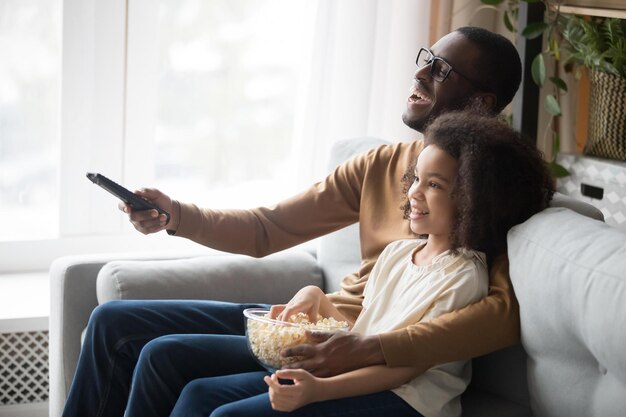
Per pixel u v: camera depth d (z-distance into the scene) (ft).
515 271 4.87
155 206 5.72
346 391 4.65
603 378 4.42
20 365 8.05
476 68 6.08
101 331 5.70
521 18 7.84
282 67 9.12
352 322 5.78
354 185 6.25
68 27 8.43
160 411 5.32
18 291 8.27
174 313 5.86
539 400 4.83
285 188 9.34
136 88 8.74
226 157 9.16
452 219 5.13
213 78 8.98
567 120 9.01
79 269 6.62
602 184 7.87
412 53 8.83
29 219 8.85
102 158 8.79
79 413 5.76
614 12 7.40
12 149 8.65
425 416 4.83
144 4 8.62
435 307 4.96
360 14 8.57
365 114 8.75
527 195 5.12
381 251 5.94
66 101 8.57
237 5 8.89
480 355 4.91
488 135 5.06
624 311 4.03
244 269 6.80
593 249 4.44
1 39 8.41
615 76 7.84
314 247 7.73
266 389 5.05
